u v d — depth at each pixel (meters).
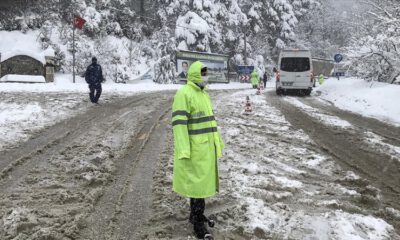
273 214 5.39
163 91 23.91
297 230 4.99
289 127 11.99
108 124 11.37
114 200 5.80
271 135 10.73
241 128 11.38
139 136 10.01
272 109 16.09
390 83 21.80
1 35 33.47
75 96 17.17
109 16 39.91
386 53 21.17
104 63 34.25
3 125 10.42
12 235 4.64
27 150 8.24
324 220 5.29
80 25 27.69
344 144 10.15
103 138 9.59
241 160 8.01
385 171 7.92
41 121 11.30
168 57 37.00
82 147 8.66
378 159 8.80
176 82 36.44
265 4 50.47
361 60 22.56
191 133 4.61
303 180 7.04
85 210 5.38
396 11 21.48
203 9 41.97
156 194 6.04
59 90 19.88
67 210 5.37
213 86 34.81
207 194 4.58
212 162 4.66
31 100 14.98
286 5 54.44
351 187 6.78
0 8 34.72
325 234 4.91
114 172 7.08
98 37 36.03
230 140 9.79
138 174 7.00
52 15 36.19
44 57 29.38
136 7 45.72
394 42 20.06
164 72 36.84
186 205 5.61
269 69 54.47
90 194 5.90
